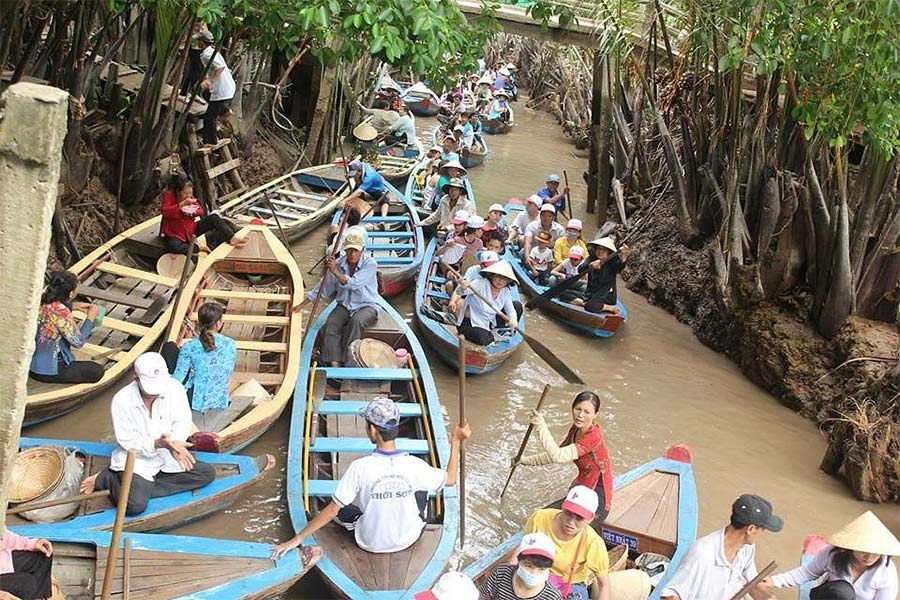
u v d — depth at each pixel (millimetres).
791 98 9719
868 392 8125
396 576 5359
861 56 7922
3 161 3127
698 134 11312
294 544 5449
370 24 6805
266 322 8312
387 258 10680
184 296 8359
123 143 10117
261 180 13930
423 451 6723
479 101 23172
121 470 5668
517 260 11328
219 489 6066
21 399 3352
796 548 6762
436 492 6059
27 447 6051
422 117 23094
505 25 14609
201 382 6738
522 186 16953
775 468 7891
